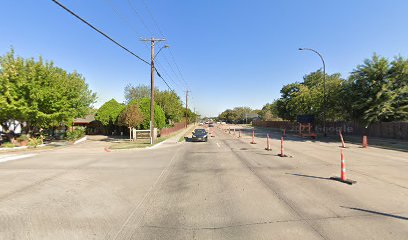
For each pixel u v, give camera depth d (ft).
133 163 42.68
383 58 81.05
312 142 81.05
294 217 17.66
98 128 155.74
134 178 30.91
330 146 67.97
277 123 215.31
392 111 78.69
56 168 38.22
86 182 28.91
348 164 39.14
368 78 82.99
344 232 15.19
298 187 25.58
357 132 106.83
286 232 15.26
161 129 110.11
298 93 157.79
